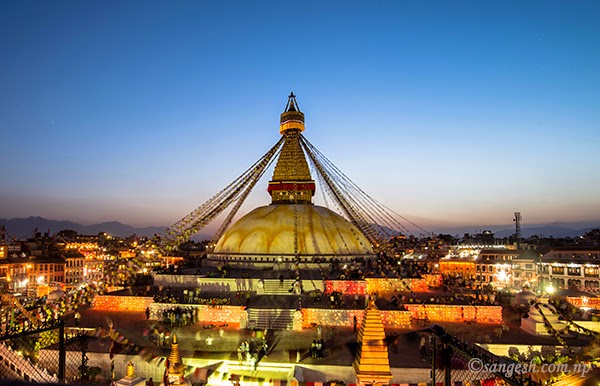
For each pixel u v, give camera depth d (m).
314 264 43.72
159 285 42.50
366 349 21.97
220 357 25.80
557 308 32.03
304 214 47.84
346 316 33.34
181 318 32.50
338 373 24.33
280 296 37.81
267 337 30.25
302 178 50.44
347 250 46.78
